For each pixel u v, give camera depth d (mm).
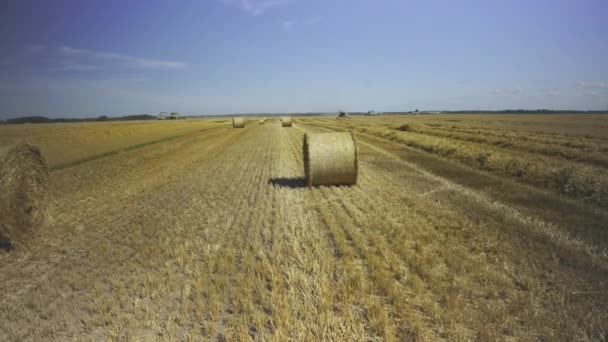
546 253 5359
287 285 4621
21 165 6559
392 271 4961
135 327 3812
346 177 10570
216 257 5641
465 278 4703
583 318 3699
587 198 8398
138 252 5984
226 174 13344
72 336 3738
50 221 7199
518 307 3900
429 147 18328
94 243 6477
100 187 11320
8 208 6270
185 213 8273
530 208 7801
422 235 6270
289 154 18922
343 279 4703
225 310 4129
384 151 18891
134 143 25531
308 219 7539
